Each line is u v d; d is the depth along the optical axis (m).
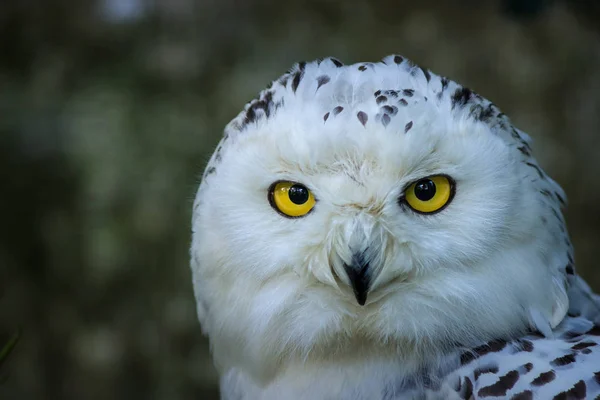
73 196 9.98
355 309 3.75
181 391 9.67
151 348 9.70
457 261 3.61
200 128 10.06
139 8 11.06
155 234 9.76
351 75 3.84
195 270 4.27
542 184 3.85
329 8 11.19
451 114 3.65
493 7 10.90
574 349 3.63
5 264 9.85
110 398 9.69
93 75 10.66
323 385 3.93
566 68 10.38
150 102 10.30
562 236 3.92
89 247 9.80
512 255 3.62
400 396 3.81
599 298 4.31
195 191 4.75
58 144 10.13
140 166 9.91
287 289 3.79
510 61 10.41
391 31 10.86
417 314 3.69
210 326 4.22
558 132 10.09
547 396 3.46
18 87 10.62
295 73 3.99
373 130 3.57
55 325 9.81
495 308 3.64
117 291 9.82
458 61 10.50
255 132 3.82
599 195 9.97
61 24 11.05
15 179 10.00
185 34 10.84
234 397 4.28
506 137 3.79
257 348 3.95
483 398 3.58
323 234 3.68
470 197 3.60
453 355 3.77
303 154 3.62
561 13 10.77
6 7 11.18
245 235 3.78
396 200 3.64
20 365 9.69
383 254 3.61
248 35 10.82
